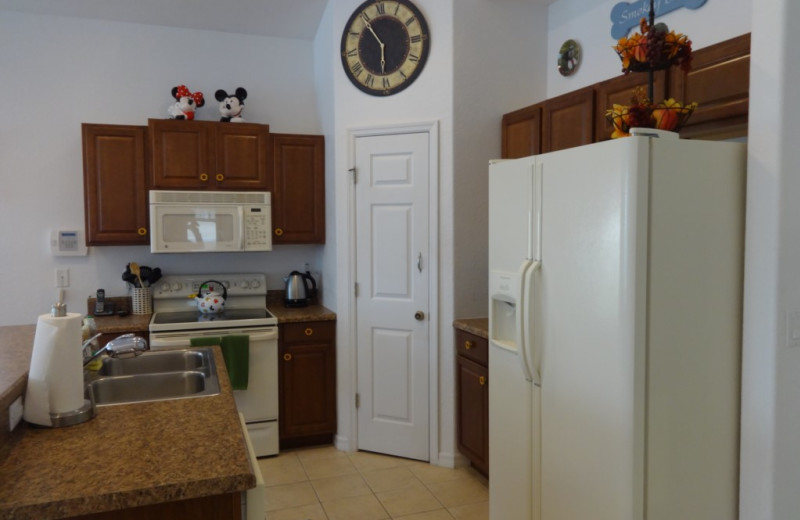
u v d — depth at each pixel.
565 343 1.94
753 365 1.80
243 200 3.59
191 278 3.80
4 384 1.47
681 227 1.74
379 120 3.36
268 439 3.44
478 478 3.15
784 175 1.73
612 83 2.53
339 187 3.46
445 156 3.20
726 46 2.04
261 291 3.93
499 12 3.29
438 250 3.25
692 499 1.81
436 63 3.21
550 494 2.05
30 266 3.61
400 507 2.84
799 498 1.82
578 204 1.87
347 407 3.54
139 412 1.64
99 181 3.43
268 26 3.85
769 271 1.75
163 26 3.81
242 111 3.99
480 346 2.97
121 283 3.76
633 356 1.69
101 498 1.12
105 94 3.71
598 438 1.80
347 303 3.48
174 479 1.19
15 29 3.53
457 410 3.24
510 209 2.25
